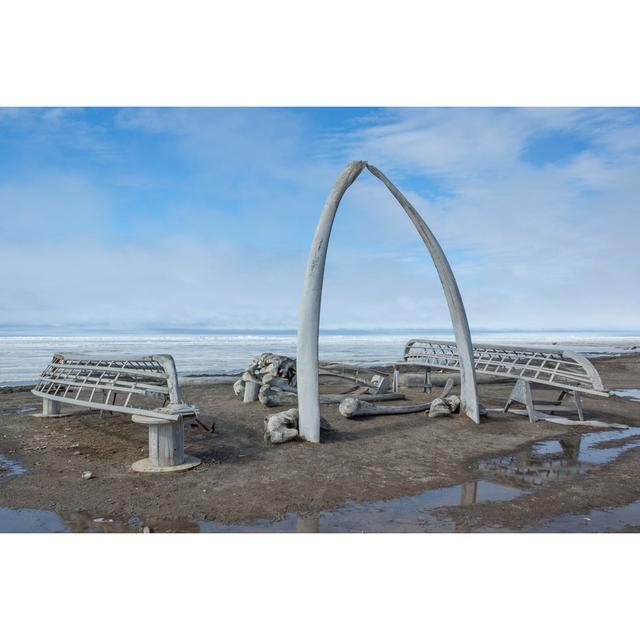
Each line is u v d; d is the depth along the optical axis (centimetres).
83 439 725
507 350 980
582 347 4181
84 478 548
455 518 447
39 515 448
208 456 638
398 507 473
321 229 707
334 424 850
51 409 872
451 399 934
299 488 522
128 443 703
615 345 4609
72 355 830
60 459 625
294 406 989
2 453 652
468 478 567
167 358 624
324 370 1092
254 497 494
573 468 611
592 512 466
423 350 1275
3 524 429
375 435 772
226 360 2294
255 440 725
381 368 1816
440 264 877
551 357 938
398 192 823
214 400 1077
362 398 1066
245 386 1069
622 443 743
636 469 608
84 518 441
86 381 767
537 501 494
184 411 577
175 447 586
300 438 723
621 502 493
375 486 533
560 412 990
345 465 608
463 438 762
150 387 634
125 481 539
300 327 721
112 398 941
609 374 1792
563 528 427
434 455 662
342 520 439
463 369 905
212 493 504
